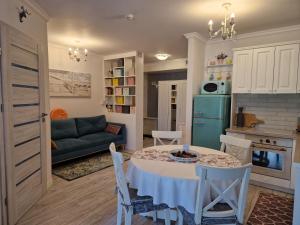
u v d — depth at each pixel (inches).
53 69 177.5
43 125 108.7
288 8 103.6
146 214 91.4
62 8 107.1
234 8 103.7
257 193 116.4
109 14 114.0
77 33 147.6
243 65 134.1
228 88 146.7
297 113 130.2
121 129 200.7
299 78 117.6
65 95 187.9
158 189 66.5
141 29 137.9
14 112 84.0
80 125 186.2
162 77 284.8
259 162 124.9
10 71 80.9
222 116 137.4
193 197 63.7
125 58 206.7
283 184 116.4
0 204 78.1
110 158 174.4
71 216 92.0
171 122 262.8
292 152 112.6
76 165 155.9
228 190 60.5
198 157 84.6
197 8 104.9
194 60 148.1
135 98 200.7
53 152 140.9
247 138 126.5
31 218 90.0
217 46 157.6
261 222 89.8
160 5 102.1
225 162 79.9
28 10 98.0
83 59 201.3
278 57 122.9
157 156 87.0
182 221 77.7
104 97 223.8
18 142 86.8
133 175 76.9
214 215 61.1
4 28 77.7
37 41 102.2
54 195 110.4
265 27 131.9
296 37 128.8
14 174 83.8
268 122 139.8
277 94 135.9
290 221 90.7
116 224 86.7
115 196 110.3
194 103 147.3
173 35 150.1
